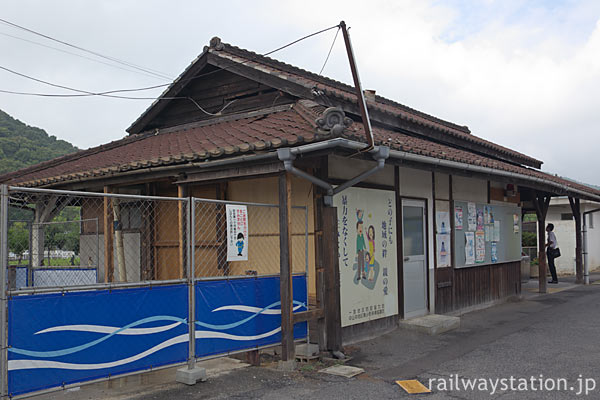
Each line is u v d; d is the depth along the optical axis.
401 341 7.43
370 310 7.57
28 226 9.24
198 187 8.39
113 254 8.86
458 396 5.04
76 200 10.09
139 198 4.98
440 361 6.38
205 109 9.58
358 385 5.39
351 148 5.68
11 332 4.06
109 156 9.05
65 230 10.27
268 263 7.38
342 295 7.04
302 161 6.48
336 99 7.62
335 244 6.47
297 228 7.10
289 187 5.94
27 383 4.14
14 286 9.38
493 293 11.12
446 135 10.30
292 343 5.96
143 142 9.64
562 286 14.83
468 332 8.12
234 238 5.64
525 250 19.28
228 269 7.40
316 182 6.18
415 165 7.12
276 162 5.84
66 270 9.06
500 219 11.70
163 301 5.09
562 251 19.39
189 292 5.30
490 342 7.40
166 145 8.27
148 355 4.95
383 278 7.89
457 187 10.09
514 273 12.12
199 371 5.37
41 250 9.78
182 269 6.13
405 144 6.91
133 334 4.84
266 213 7.45
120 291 4.78
